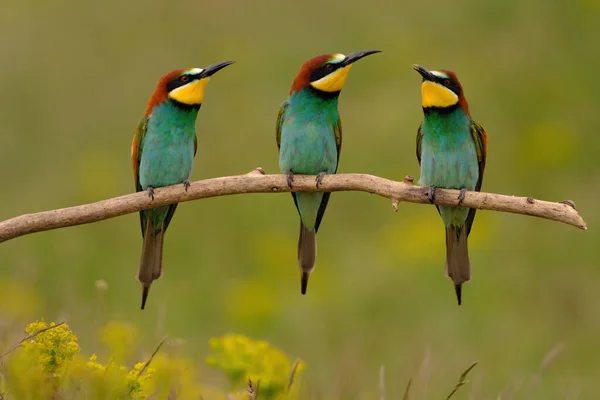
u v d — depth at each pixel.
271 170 16.72
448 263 9.23
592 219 15.64
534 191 16.78
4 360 7.53
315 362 11.37
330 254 14.98
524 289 14.22
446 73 9.28
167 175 9.46
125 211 7.98
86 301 12.20
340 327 12.84
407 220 15.27
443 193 8.05
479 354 12.09
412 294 13.66
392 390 8.96
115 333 8.02
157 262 9.27
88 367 7.12
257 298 13.24
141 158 9.49
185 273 14.59
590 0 18.97
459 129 9.29
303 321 12.96
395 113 17.31
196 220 15.50
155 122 9.38
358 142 16.86
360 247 15.06
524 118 17.97
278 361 8.10
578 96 18.14
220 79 18.91
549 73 18.59
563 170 17.02
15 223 7.64
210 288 14.12
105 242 14.45
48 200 16.11
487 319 13.15
